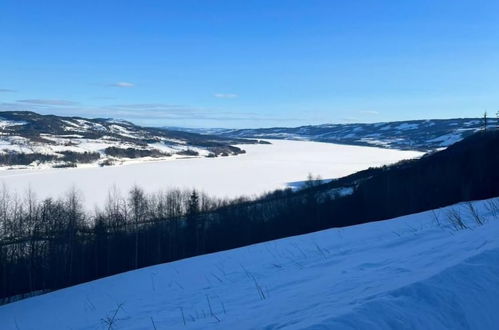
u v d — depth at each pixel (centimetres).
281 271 1021
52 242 3688
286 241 1503
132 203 5403
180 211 4847
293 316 456
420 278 468
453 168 4456
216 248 4297
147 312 848
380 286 510
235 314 600
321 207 4794
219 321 571
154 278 1342
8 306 1794
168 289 1114
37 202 5753
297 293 641
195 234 4322
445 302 409
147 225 4356
